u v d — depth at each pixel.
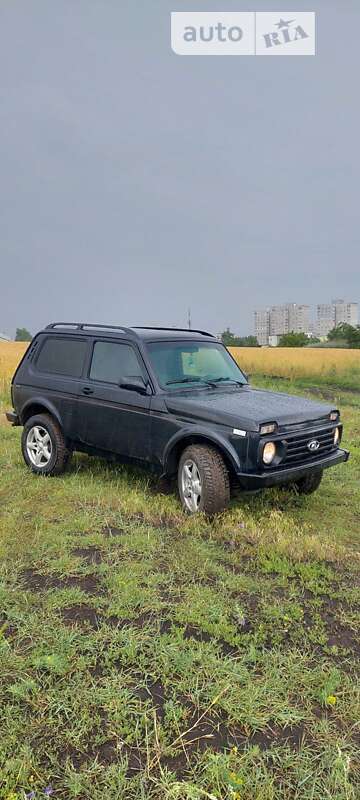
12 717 2.36
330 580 3.76
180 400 4.90
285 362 25.69
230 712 2.43
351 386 21.06
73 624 3.06
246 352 32.06
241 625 3.13
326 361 26.08
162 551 4.08
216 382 5.60
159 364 5.28
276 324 138.00
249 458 4.34
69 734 2.27
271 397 5.32
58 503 5.12
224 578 3.68
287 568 3.87
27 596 3.34
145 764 2.14
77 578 3.63
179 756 2.19
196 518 4.59
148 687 2.57
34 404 6.25
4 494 5.42
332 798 2.02
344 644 3.01
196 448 4.73
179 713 2.39
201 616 3.18
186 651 2.83
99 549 4.11
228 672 2.68
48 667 2.66
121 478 5.92
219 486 4.55
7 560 3.87
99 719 2.36
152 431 5.05
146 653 2.82
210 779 2.07
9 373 18.53
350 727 2.38
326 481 6.35
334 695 2.58
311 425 4.75
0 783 2.04
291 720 2.40
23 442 6.33
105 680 2.60
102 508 4.99
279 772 2.13
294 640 3.01
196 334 6.07
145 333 5.60
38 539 4.23
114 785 2.04
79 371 5.91
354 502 5.61
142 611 3.21
